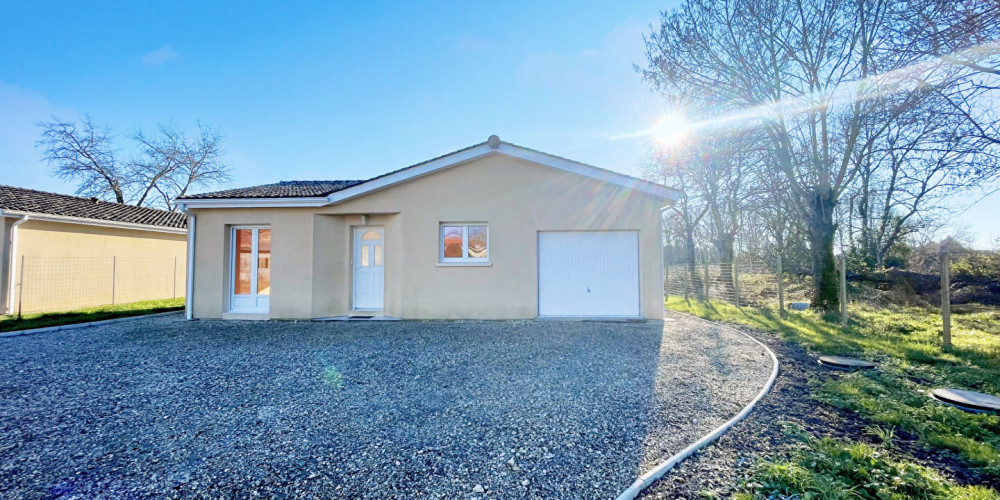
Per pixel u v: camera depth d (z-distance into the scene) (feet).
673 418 11.98
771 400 13.65
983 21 22.68
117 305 44.27
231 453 9.83
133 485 8.43
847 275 52.13
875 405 12.71
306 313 31.30
